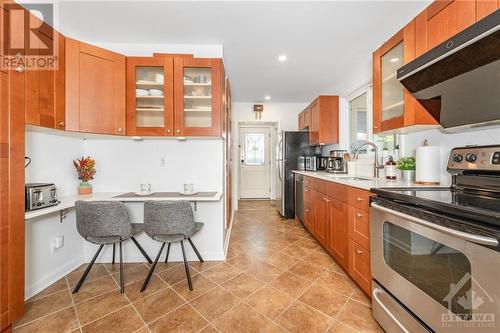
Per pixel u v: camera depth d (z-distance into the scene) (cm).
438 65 117
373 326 137
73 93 181
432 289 98
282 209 397
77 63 183
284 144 399
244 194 571
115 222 173
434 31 136
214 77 210
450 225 89
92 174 224
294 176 394
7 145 129
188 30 210
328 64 285
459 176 133
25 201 146
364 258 162
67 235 204
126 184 236
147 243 229
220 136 213
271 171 566
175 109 207
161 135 207
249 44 236
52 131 181
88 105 187
